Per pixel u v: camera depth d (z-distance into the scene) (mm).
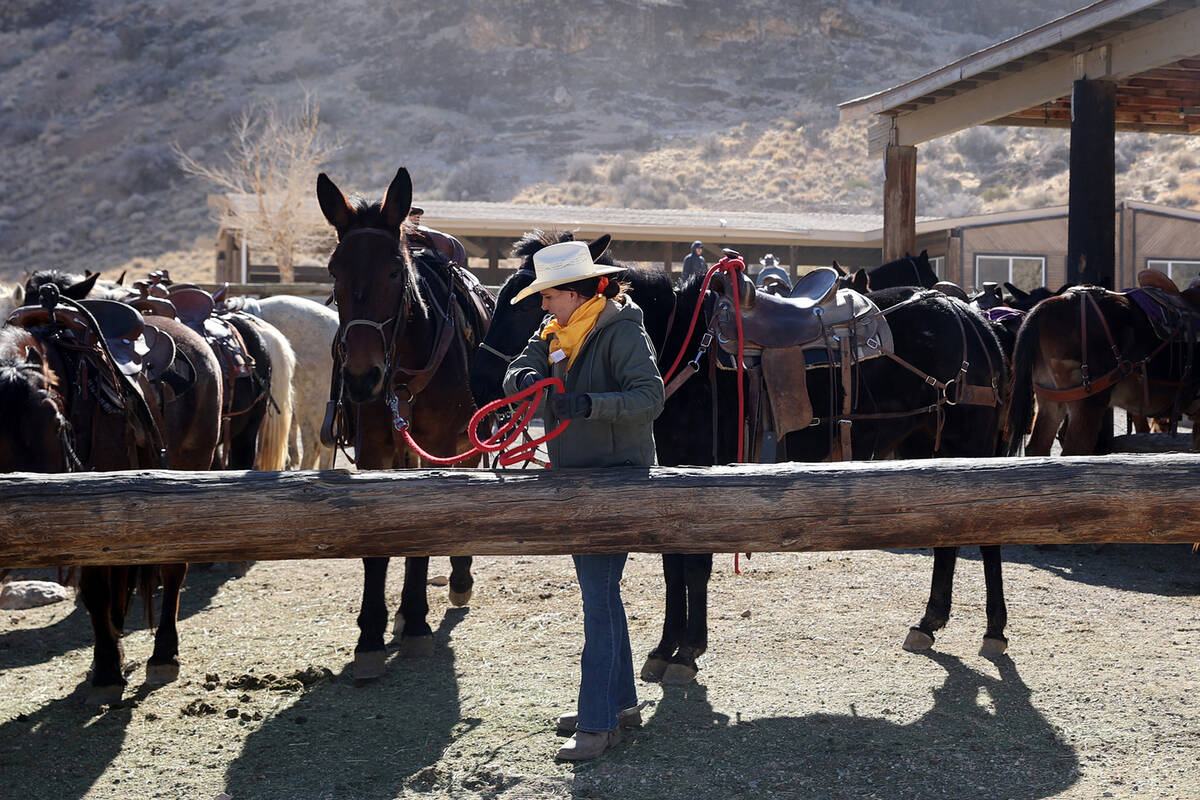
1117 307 7750
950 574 5312
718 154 64562
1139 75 10852
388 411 5316
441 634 5738
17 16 92812
